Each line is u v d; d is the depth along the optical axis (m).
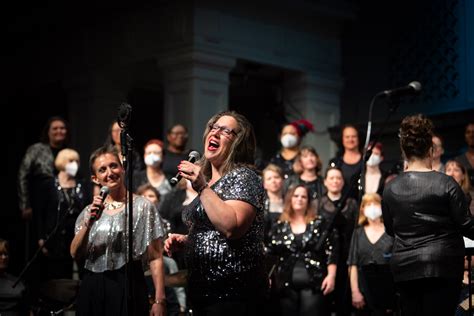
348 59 15.50
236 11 14.02
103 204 6.46
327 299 9.29
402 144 6.23
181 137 11.33
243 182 5.13
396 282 6.14
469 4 13.39
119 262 6.43
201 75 13.56
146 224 6.55
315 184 10.43
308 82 14.97
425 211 5.95
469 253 6.53
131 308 6.14
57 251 9.84
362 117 15.14
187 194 9.68
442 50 13.80
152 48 14.17
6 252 9.03
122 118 6.27
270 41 14.49
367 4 15.16
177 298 9.60
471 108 12.71
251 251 5.16
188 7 13.58
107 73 15.34
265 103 15.96
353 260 9.14
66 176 10.10
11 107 18.16
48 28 16.23
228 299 5.12
